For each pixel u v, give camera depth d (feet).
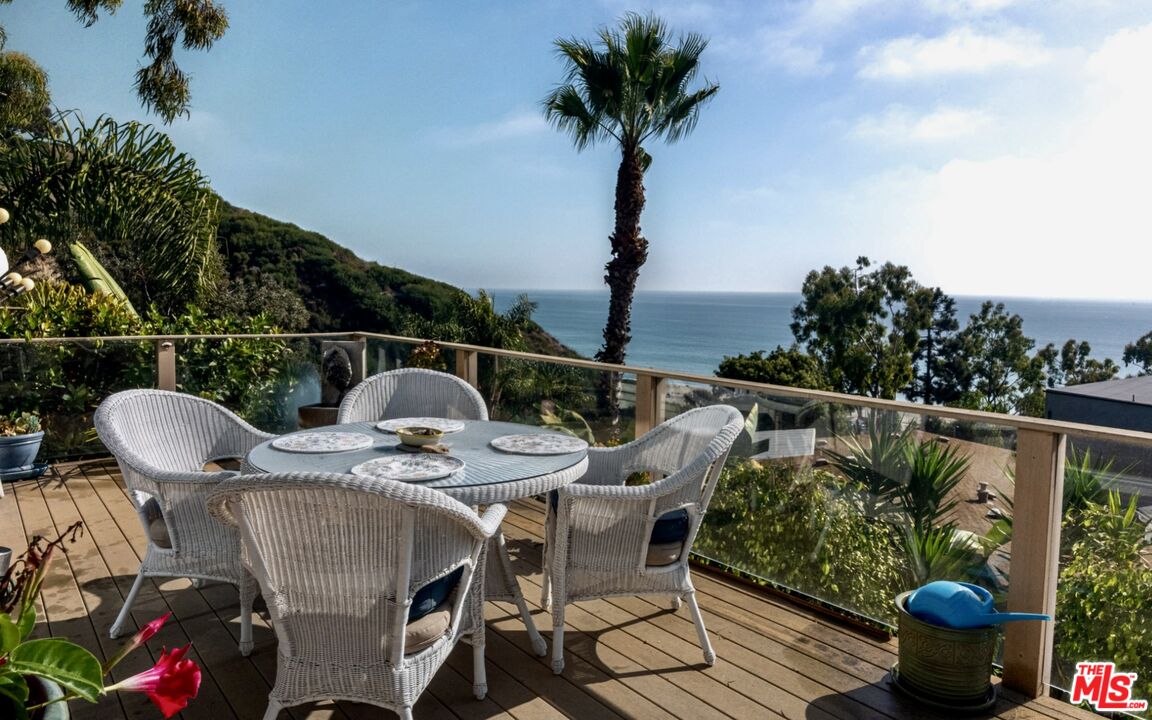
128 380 19.16
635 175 39.50
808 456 10.69
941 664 7.95
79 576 11.34
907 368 110.73
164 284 28.94
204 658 8.91
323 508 6.18
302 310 76.23
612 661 9.01
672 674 8.71
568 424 14.80
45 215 27.45
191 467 10.60
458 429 10.71
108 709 7.81
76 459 18.67
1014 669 8.54
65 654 4.00
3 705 4.04
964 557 9.01
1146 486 7.57
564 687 8.39
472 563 7.21
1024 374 109.29
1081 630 8.17
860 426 10.05
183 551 8.73
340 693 6.74
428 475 7.85
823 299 112.16
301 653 6.72
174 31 35.76
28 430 17.29
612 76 35.96
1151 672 7.68
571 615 10.31
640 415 13.28
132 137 27.63
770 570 11.29
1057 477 8.23
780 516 11.10
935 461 9.27
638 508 8.55
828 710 8.00
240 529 6.34
